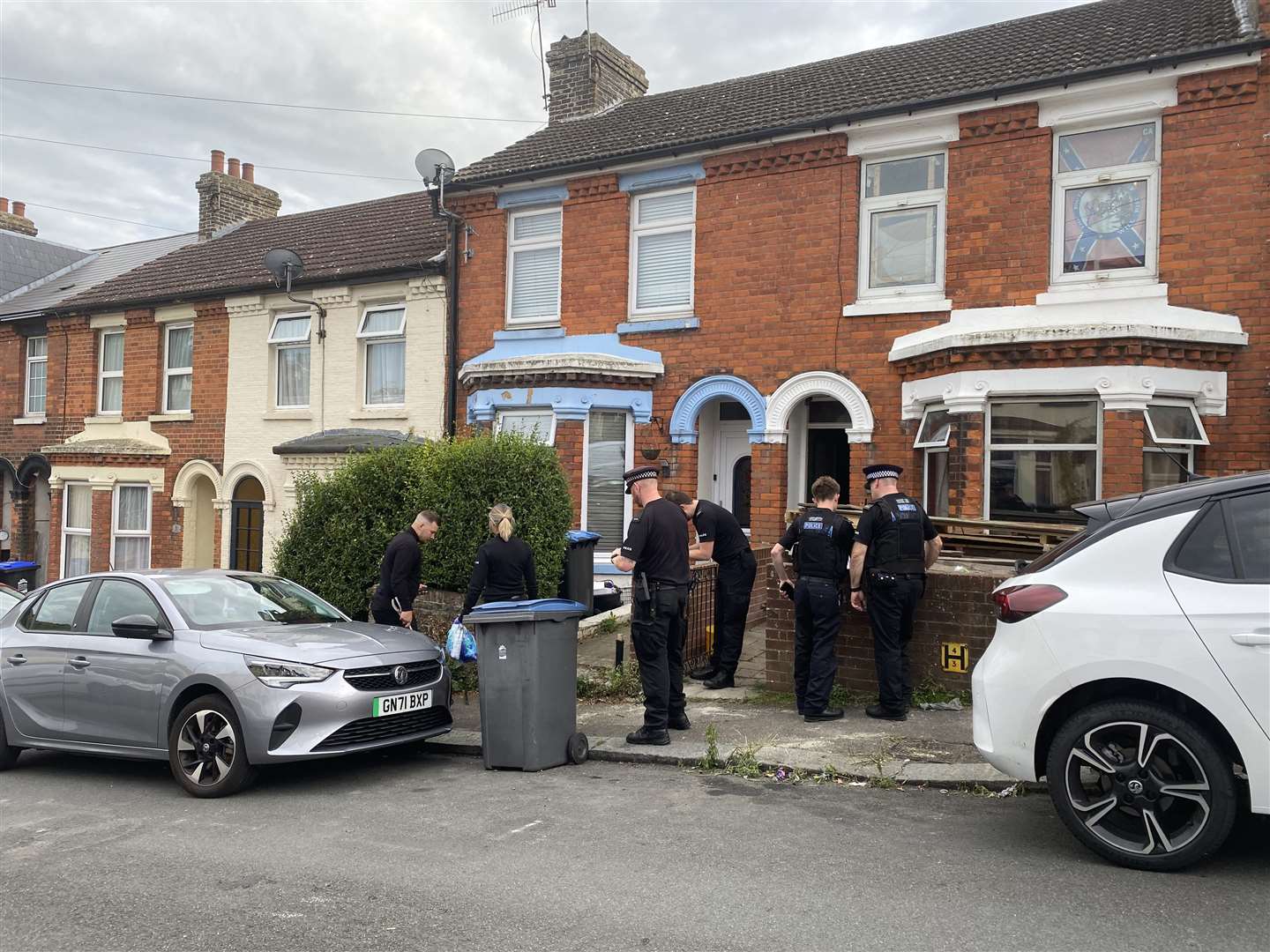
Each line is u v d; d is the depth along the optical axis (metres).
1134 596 4.43
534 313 14.11
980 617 7.63
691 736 7.07
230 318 17.11
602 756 6.89
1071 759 4.49
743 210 12.42
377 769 6.96
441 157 14.38
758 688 8.62
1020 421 10.09
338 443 14.95
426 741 7.50
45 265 23.88
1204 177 9.87
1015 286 10.73
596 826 5.27
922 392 10.86
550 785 6.26
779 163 12.16
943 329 11.01
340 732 6.30
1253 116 9.67
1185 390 9.55
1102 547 4.59
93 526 18.41
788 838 4.96
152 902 4.39
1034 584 4.70
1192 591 4.32
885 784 5.90
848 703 7.86
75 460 18.58
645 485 7.12
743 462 13.29
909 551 7.17
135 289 18.81
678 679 7.19
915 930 3.81
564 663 6.83
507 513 8.08
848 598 8.09
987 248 10.89
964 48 13.02
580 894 4.29
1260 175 9.62
